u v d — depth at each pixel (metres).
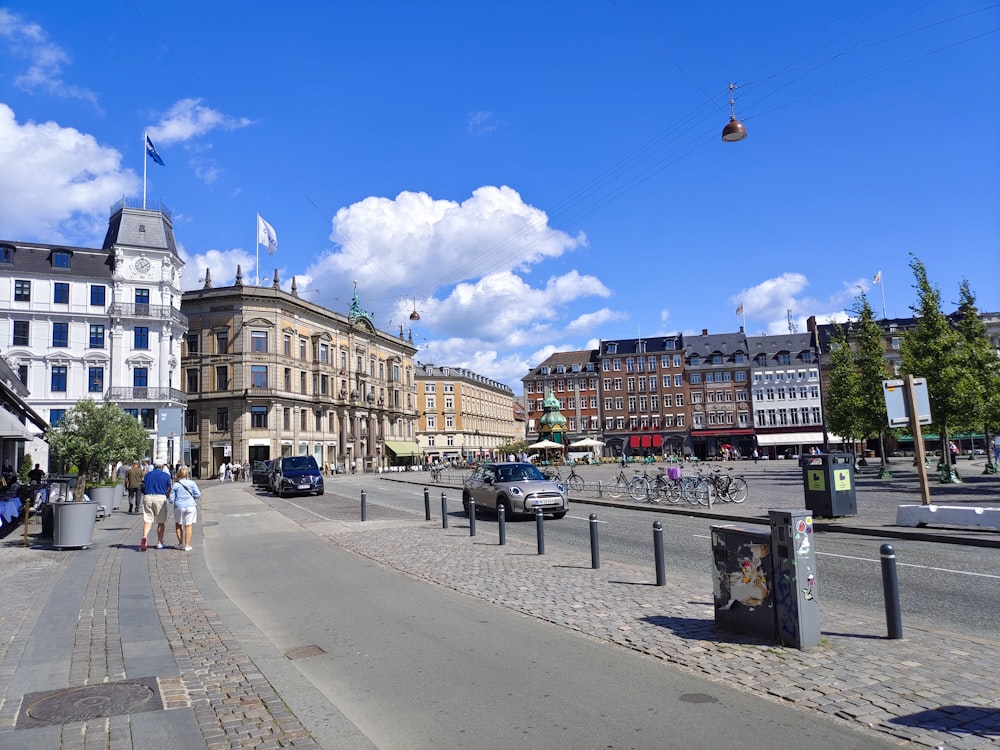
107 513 21.92
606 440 99.44
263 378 65.00
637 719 4.80
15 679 5.81
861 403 33.69
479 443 128.38
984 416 26.14
